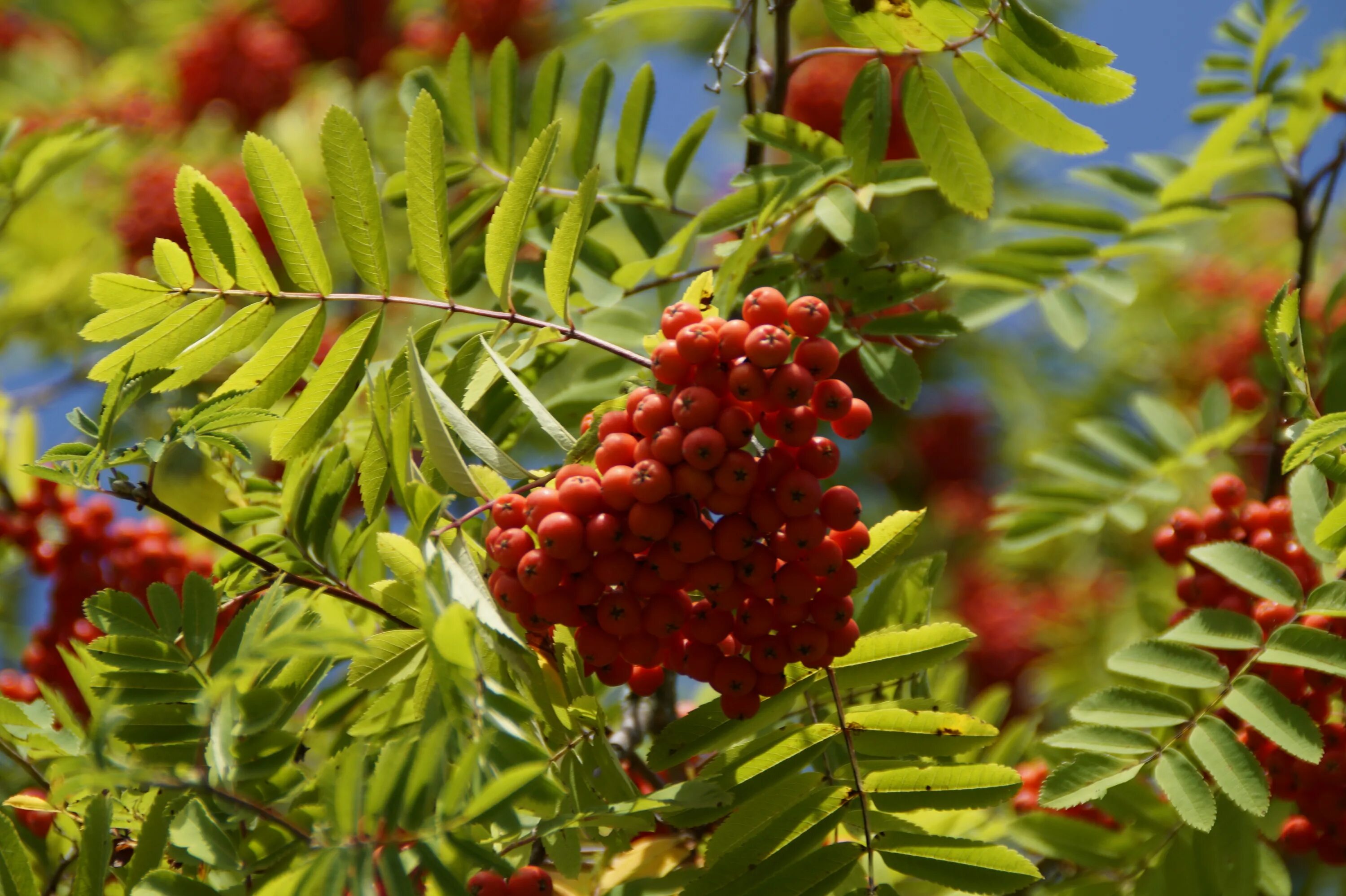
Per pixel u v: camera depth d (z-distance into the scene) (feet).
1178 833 4.06
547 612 3.70
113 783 3.61
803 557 3.71
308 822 3.68
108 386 3.84
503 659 3.73
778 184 4.17
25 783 4.08
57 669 4.27
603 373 4.24
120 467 3.97
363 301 3.88
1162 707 3.92
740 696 3.77
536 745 3.67
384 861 3.59
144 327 3.85
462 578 3.71
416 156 3.84
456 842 3.62
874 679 3.83
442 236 3.87
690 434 3.67
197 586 3.82
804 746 3.81
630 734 4.18
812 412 3.70
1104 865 4.10
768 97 4.28
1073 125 3.94
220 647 3.78
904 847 3.79
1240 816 4.02
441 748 3.59
